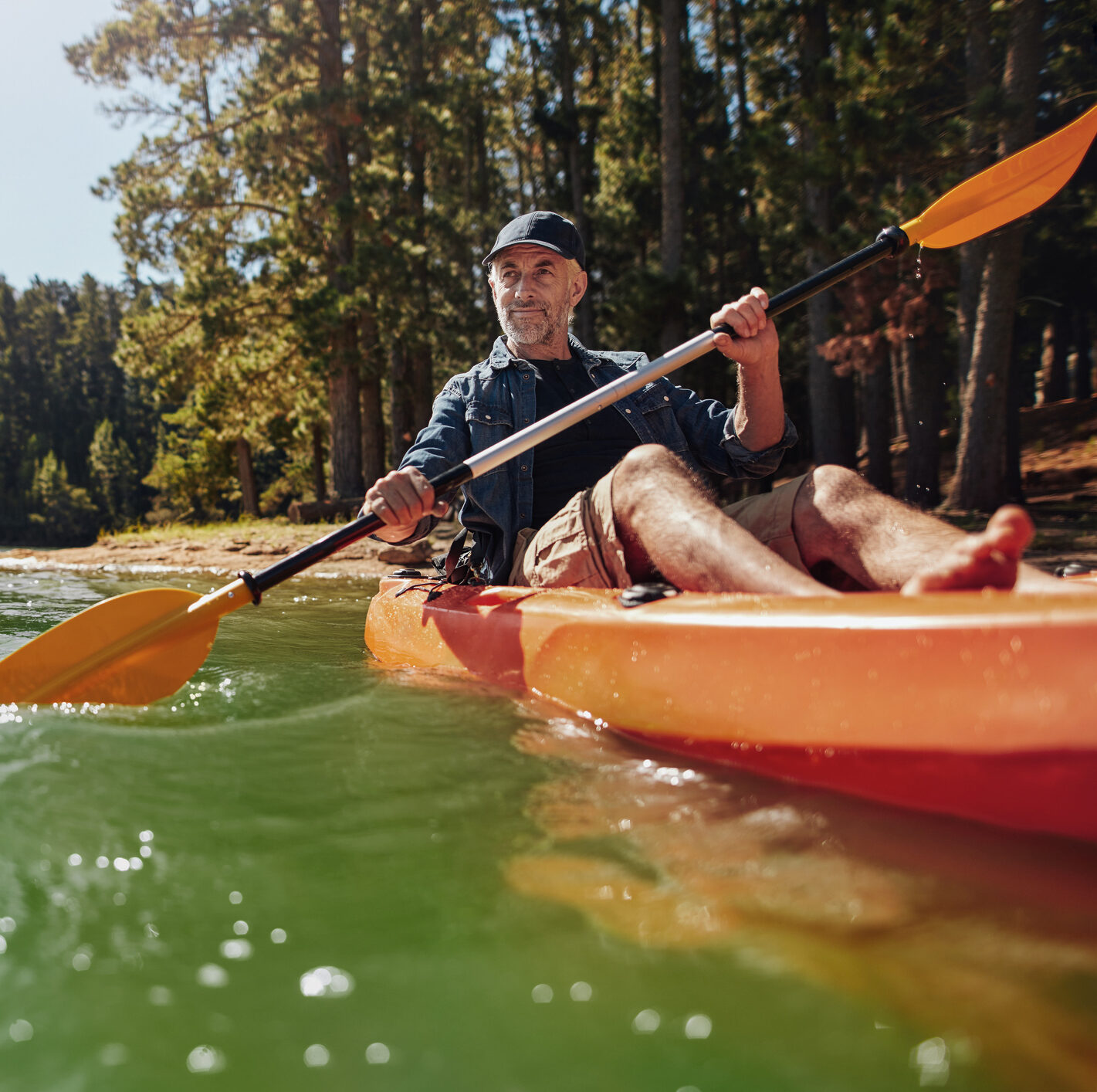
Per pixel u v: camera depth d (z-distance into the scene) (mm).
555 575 2125
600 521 1976
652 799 1221
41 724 1701
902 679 1127
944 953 808
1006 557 1186
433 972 802
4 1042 710
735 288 24312
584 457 2527
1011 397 16484
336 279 16781
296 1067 677
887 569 1605
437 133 18016
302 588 5215
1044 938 829
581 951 833
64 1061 687
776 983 773
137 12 15992
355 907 924
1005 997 740
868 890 931
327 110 15484
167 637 2021
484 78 21625
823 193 14117
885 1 10953
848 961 800
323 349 16062
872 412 17172
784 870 985
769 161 12000
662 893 942
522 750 1458
